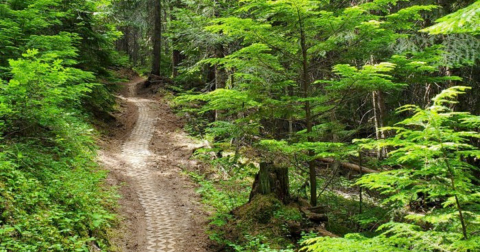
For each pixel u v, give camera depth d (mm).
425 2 10219
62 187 6582
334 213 8961
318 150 6668
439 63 7836
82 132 9500
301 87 8492
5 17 8562
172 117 17344
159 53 23828
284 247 6434
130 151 12688
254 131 7883
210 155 12172
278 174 7758
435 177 3088
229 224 7273
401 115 13734
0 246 4133
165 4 25719
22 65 5898
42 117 6699
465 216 3059
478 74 10688
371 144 3244
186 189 9867
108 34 15711
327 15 6363
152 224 7414
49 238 4867
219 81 12797
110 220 6984
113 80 18422
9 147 6516
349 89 6793
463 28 2746
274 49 7586
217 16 12867
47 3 9078
